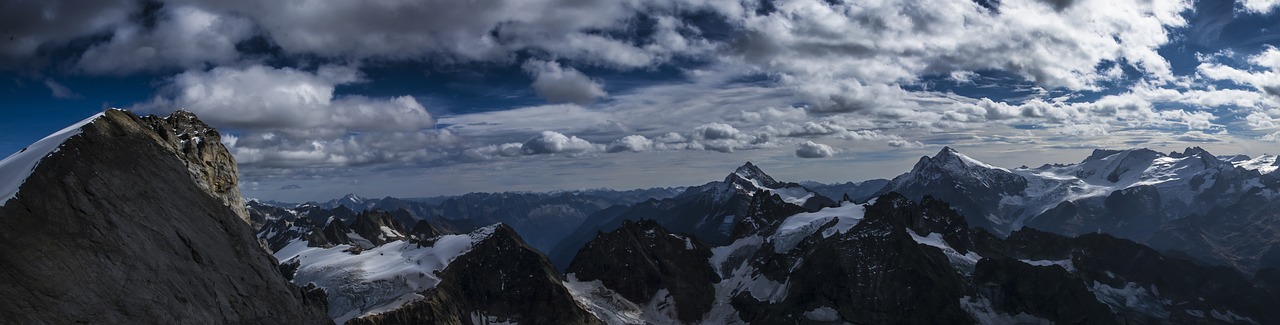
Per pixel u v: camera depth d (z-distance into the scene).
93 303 144.00
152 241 166.25
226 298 176.38
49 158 160.25
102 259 151.75
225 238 193.25
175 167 195.75
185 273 168.88
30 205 148.75
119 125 187.25
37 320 133.12
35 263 140.12
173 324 154.62
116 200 165.88
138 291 153.50
